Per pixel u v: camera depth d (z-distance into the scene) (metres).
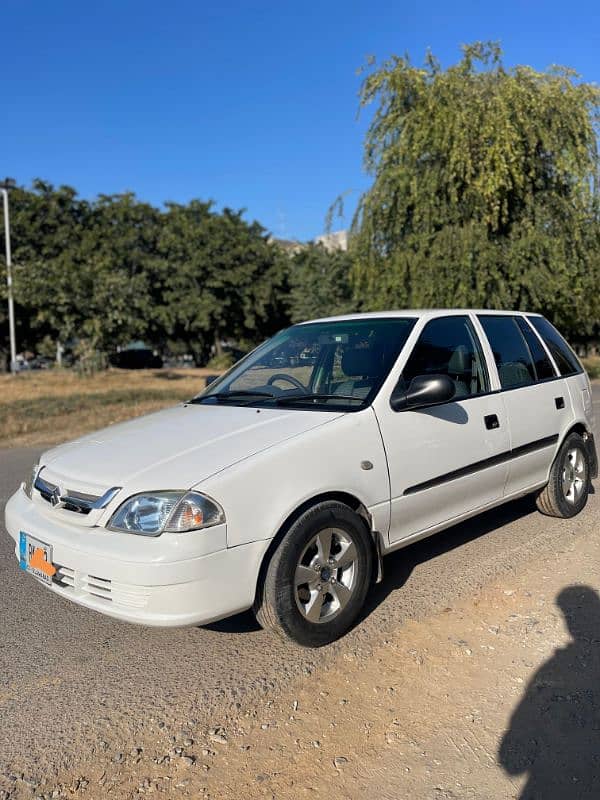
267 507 3.15
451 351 4.42
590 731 2.74
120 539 3.04
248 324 44.84
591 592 4.02
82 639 3.71
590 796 2.38
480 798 2.38
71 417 14.12
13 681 3.28
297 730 2.80
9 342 37.62
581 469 5.57
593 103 19.22
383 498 3.67
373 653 3.40
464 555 4.72
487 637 3.52
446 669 3.22
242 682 3.19
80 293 25.20
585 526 5.29
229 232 44.06
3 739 2.82
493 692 3.02
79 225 40.19
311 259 38.69
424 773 2.52
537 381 5.14
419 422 3.92
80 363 26.19
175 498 3.01
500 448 4.52
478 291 19.28
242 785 2.48
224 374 4.85
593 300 21.52
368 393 3.83
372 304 21.28
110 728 2.87
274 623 3.26
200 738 2.77
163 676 3.28
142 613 2.97
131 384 23.34
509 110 18.48
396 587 4.20
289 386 4.25
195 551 2.96
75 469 3.42
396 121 19.72
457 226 19.56
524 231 19.56
